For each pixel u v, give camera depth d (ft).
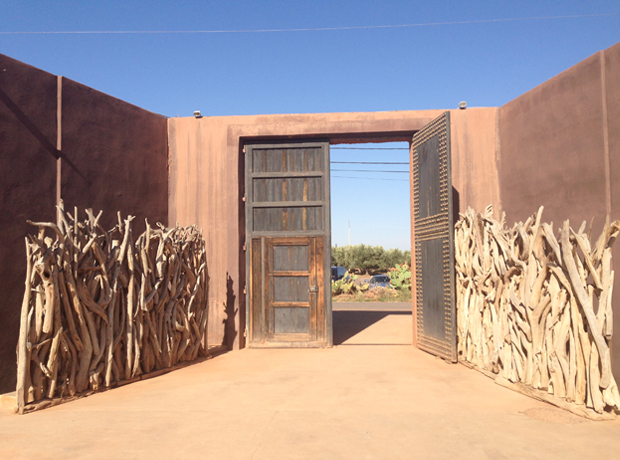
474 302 21.89
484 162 27.73
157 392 17.95
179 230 24.26
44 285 15.98
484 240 20.84
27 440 12.92
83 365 17.48
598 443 12.43
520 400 16.53
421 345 27.12
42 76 21.75
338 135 28.89
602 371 14.21
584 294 14.61
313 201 28.71
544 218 22.94
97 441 12.81
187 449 12.19
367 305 60.44
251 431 13.47
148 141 28.40
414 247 28.40
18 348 15.74
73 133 23.15
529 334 17.08
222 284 28.91
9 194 19.74
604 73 18.79
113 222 25.41
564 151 21.38
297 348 27.99
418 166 27.68
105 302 18.28
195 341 24.39
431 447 12.22
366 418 14.57
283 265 28.68
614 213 18.17
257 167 29.37
